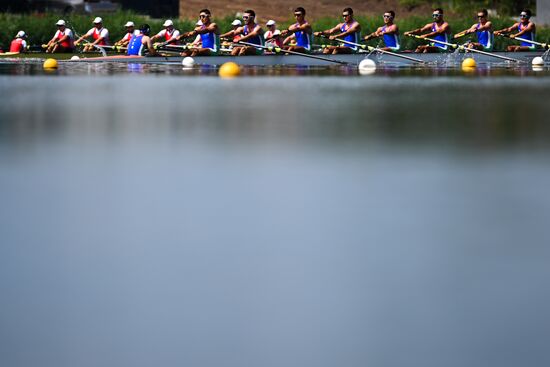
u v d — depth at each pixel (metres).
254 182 19.20
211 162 21.83
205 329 10.37
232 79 62.66
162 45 92.00
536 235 14.30
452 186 18.56
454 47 101.06
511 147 24.25
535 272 12.14
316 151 23.70
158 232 14.72
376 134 27.52
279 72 75.56
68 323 10.55
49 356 9.77
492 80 61.38
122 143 25.42
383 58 98.31
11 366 9.57
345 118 32.81
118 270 12.49
